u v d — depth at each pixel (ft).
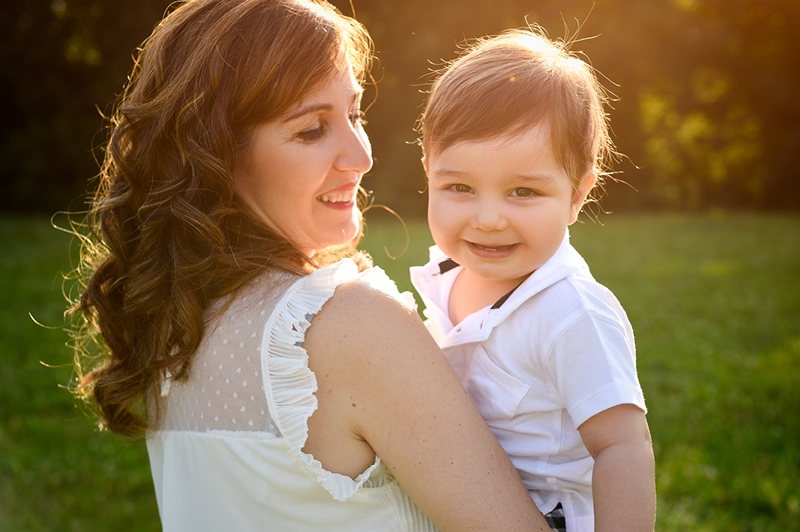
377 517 4.12
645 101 63.31
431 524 4.35
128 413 4.96
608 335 4.35
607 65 57.36
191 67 4.38
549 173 4.47
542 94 4.45
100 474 12.98
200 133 4.33
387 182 54.95
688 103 60.80
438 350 4.22
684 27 57.77
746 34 61.21
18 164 53.01
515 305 4.54
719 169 63.67
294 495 4.07
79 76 57.21
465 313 5.24
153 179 4.61
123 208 4.80
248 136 4.44
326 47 4.45
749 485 12.32
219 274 4.37
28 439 14.24
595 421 4.25
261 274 4.37
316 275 4.24
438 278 5.57
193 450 4.38
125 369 4.90
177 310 4.27
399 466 4.02
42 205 53.83
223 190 4.37
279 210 4.60
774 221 48.91
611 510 4.04
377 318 4.08
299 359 4.00
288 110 4.38
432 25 55.21
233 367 4.17
